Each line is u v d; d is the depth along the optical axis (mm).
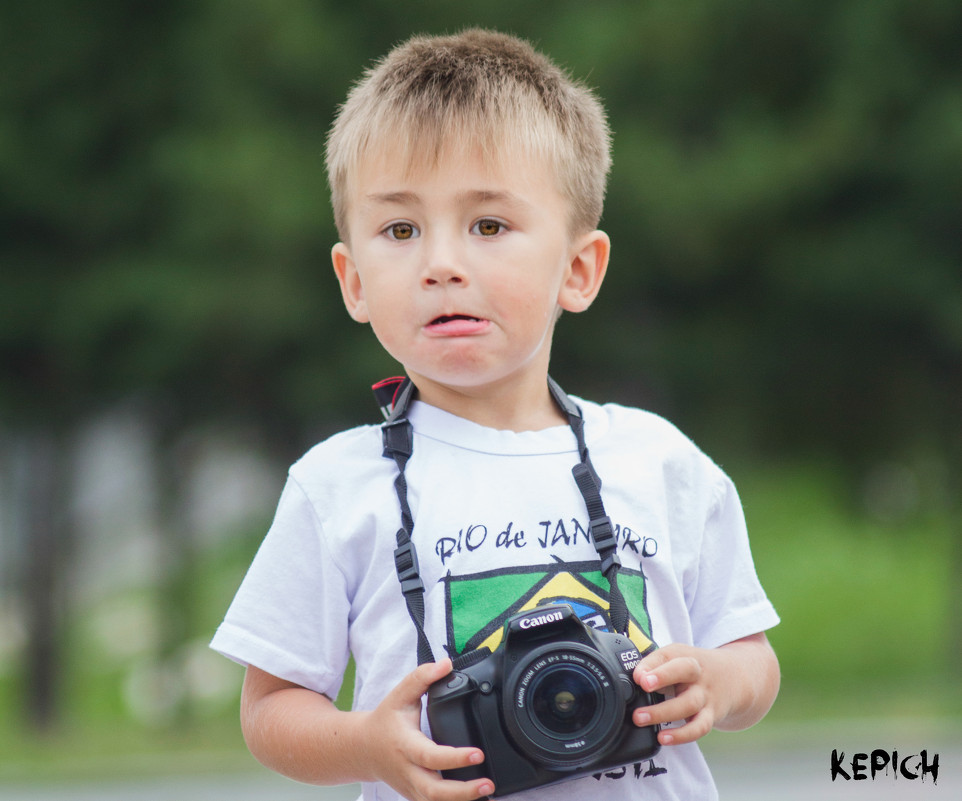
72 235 19469
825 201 20219
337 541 3650
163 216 19094
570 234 3863
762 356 21062
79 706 24594
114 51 19266
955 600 24141
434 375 3650
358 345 19031
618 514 3729
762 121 19703
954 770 15367
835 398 21766
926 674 24484
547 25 19328
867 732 18219
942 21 19375
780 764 16250
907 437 22172
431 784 3223
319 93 19031
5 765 17750
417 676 3285
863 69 19453
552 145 3775
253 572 3742
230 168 17906
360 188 3746
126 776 16547
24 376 20359
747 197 19141
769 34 19719
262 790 15414
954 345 20312
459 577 3547
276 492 22734
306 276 18734
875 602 27359
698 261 19609
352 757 3406
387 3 19109
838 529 28875
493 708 3271
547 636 3293
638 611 3627
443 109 3648
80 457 22625
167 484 22516
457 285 3578
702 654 3547
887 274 19594
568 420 3951
